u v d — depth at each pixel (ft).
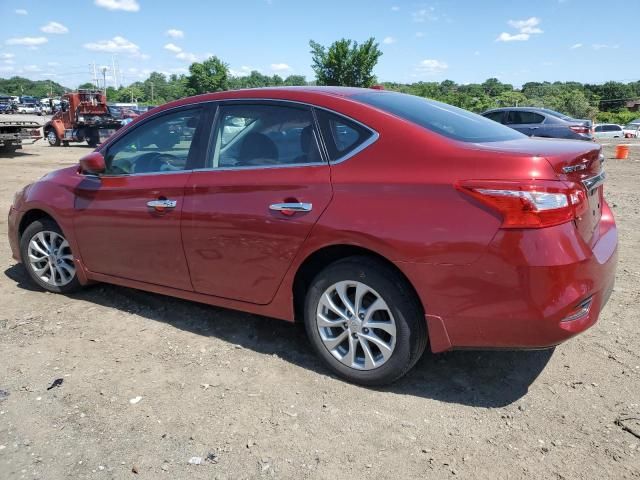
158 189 12.58
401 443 8.87
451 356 11.68
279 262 10.87
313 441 8.95
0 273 17.51
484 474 8.13
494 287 8.82
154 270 13.03
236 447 8.83
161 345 12.39
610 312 13.69
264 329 13.15
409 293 9.71
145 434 9.18
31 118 180.14
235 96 12.13
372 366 10.28
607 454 8.48
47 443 8.96
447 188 9.12
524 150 9.24
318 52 131.95
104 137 80.28
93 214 13.83
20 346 12.33
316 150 10.68
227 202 11.41
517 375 10.89
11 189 36.06
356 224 9.77
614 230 11.48
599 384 10.43
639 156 62.03
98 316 14.01
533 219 8.55
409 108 11.16
